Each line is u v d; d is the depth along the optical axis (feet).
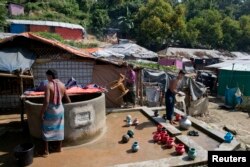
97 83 39.50
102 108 26.91
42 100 27.66
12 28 134.41
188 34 181.06
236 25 209.26
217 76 79.05
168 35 176.35
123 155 22.62
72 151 23.29
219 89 74.38
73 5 199.62
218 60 145.18
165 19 175.11
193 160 21.38
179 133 27.22
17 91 37.35
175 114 35.06
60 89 22.12
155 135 25.77
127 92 40.47
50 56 35.78
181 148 22.68
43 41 33.78
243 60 86.84
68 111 23.47
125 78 40.57
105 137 26.63
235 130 39.86
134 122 30.76
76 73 38.24
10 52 32.40
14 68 29.89
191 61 135.13
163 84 50.31
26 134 26.96
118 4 229.25
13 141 25.27
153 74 50.80
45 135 21.88
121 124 30.99
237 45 214.28
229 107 58.44
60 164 20.88
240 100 57.67
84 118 24.43
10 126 29.50
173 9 190.39
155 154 22.86
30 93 25.86
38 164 20.81
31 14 166.20
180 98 41.04
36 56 33.88
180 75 30.35
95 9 216.33
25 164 20.35
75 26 151.74
